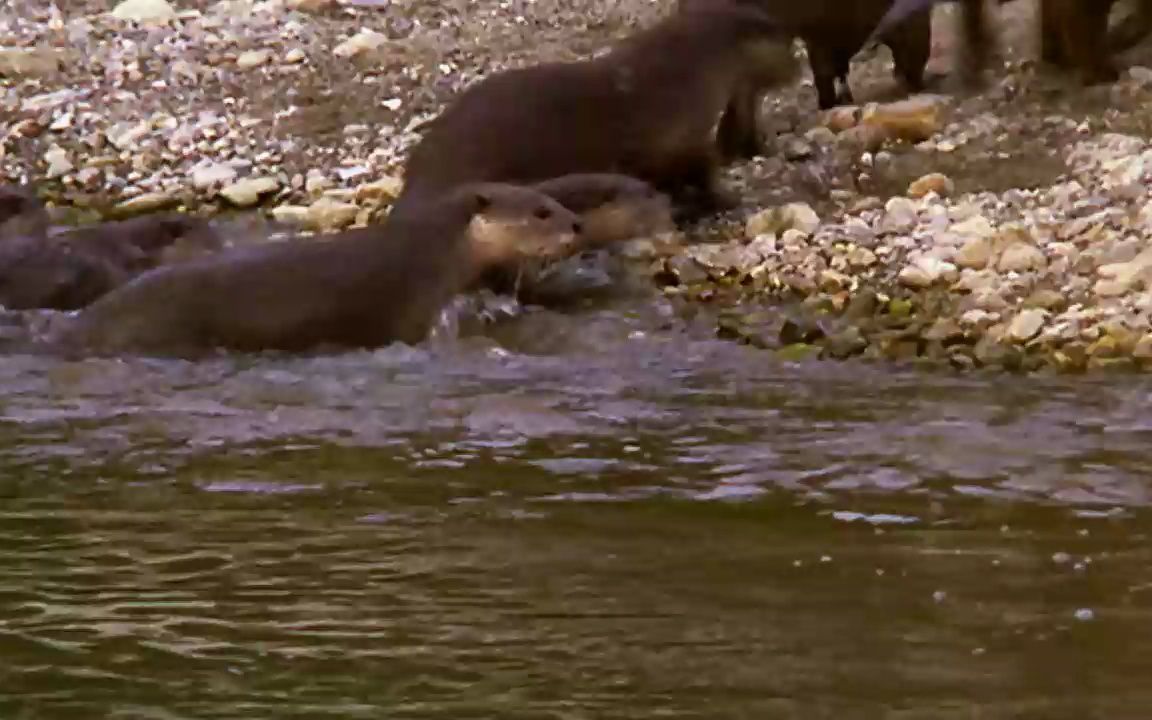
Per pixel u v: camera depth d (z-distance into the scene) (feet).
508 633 43.80
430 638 43.50
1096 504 52.95
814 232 84.74
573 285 82.33
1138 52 107.65
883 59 112.98
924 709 39.01
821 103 103.24
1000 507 52.90
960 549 49.37
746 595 46.11
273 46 121.80
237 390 68.03
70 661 42.32
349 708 39.60
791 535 50.78
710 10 92.02
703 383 68.28
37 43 124.06
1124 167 87.40
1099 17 101.14
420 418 63.82
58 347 73.61
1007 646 42.39
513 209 77.82
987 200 86.33
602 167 89.56
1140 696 39.47
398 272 75.77
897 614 44.55
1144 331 71.05
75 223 96.48
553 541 50.57
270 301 74.08
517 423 62.95
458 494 55.01
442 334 76.33
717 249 84.64
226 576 48.03
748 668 41.47
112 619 44.98
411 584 47.21
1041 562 48.06
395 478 56.75
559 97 88.94
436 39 121.90
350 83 114.01
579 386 68.18
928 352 71.77
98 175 103.14
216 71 117.39
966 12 106.32
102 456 59.57
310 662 42.19
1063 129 95.86
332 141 105.50
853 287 79.20
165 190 100.78
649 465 57.77
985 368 69.56
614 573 47.85
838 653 42.16
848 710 39.01
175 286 74.49
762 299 79.87
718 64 90.89
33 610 45.68
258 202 98.78
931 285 78.07
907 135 97.30
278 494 55.26
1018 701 39.32
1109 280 75.82
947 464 57.21
